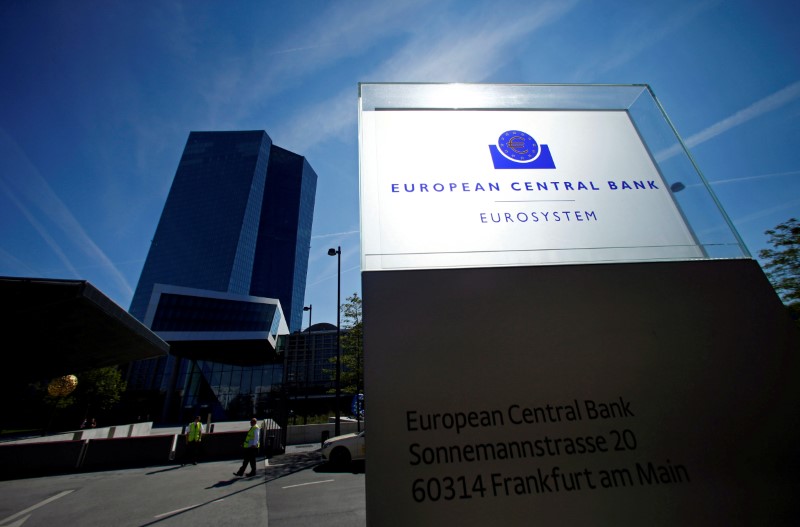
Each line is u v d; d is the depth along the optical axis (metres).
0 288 7.64
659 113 2.55
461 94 2.52
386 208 2.03
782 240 12.88
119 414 45.84
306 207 151.88
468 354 1.62
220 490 7.47
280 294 123.94
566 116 2.50
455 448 1.47
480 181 2.17
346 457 10.02
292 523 5.12
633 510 1.42
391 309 1.68
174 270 114.00
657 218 2.13
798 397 1.64
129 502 6.63
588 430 1.54
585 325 1.73
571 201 2.15
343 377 21.25
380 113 2.39
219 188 128.25
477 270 1.82
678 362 1.68
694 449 1.53
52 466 10.63
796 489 1.48
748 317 1.80
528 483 1.44
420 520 1.35
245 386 49.66
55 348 11.57
